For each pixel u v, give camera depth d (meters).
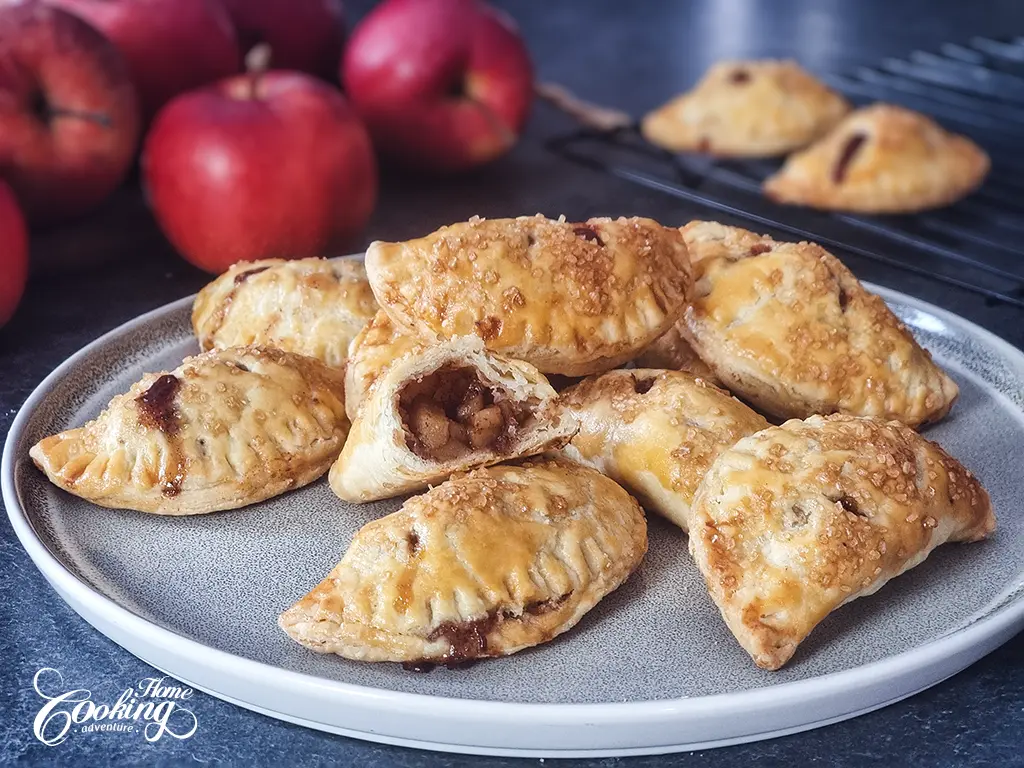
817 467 0.24
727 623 0.23
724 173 0.47
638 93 0.57
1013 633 0.23
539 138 0.52
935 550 0.26
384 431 0.25
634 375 0.29
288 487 0.28
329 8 0.50
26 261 0.36
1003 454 0.29
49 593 0.26
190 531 0.27
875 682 0.21
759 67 0.51
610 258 0.28
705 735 0.21
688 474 0.26
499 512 0.24
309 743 0.22
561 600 0.24
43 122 0.39
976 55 0.60
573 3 0.74
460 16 0.44
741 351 0.29
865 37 0.65
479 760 0.22
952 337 0.33
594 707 0.20
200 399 0.28
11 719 0.22
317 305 0.32
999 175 0.47
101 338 0.32
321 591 0.23
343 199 0.39
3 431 0.32
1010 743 0.22
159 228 0.44
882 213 0.44
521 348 0.27
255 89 0.40
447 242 0.27
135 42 0.44
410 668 0.23
